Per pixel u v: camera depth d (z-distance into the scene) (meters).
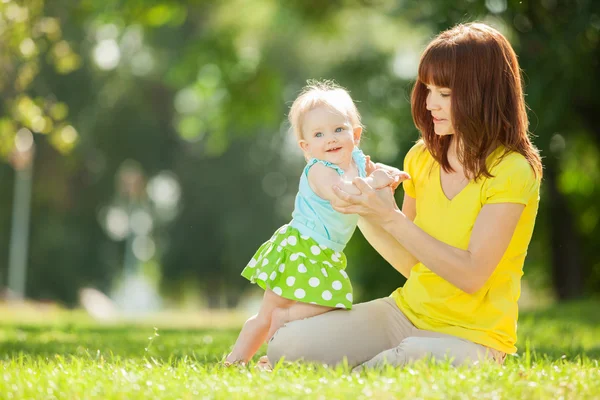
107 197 62.06
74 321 22.22
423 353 6.96
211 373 6.92
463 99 7.00
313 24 34.81
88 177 61.22
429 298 7.31
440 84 7.09
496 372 6.54
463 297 7.22
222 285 68.12
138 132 59.34
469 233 7.17
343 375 6.43
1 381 6.65
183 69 34.06
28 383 6.58
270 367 7.35
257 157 64.50
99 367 7.32
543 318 19.41
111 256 63.69
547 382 6.48
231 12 34.44
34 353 10.75
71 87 53.22
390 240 7.73
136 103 58.34
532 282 36.69
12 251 55.94
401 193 26.67
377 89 34.16
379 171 7.04
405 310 7.43
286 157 65.31
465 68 6.99
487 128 7.02
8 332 14.98
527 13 24.25
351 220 7.43
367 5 33.44
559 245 31.22
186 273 66.75
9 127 21.59
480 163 7.05
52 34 20.52
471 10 23.73
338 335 7.21
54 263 58.56
